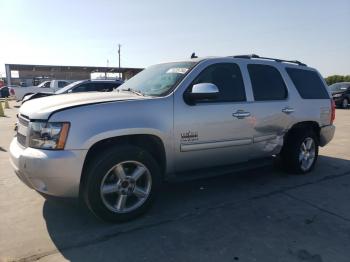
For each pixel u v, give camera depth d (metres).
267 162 5.14
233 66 4.77
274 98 5.16
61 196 3.48
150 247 3.28
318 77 6.14
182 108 4.08
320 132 5.98
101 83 13.48
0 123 12.49
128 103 3.74
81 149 3.40
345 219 3.99
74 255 3.12
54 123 3.38
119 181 3.70
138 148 3.75
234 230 3.65
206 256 3.13
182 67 4.50
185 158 4.22
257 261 3.06
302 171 5.76
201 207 4.27
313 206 4.37
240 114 4.60
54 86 24.47
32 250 3.20
